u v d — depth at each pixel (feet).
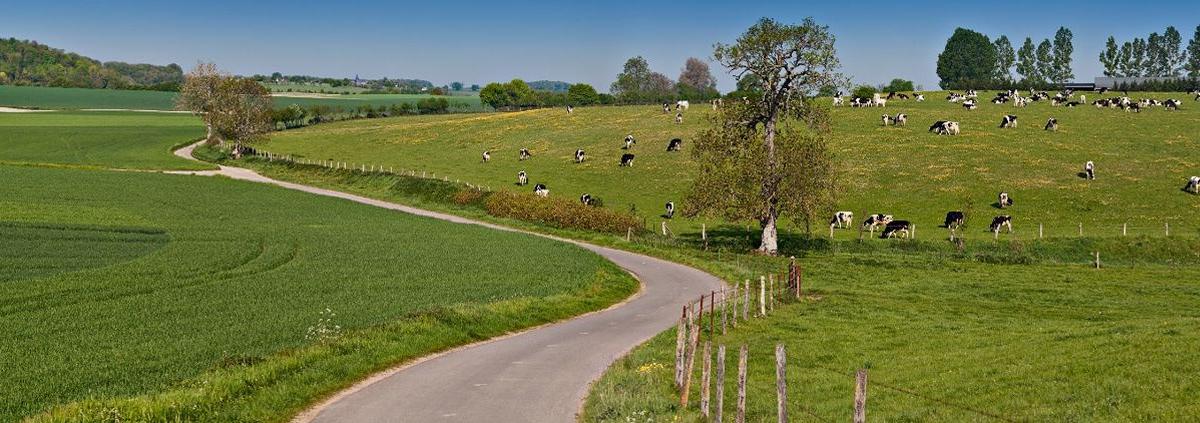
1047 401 70.79
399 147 412.36
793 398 76.74
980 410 70.28
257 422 68.13
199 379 75.25
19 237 181.88
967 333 105.70
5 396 70.69
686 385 73.56
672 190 279.49
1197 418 63.41
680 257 195.52
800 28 201.77
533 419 70.28
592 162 327.47
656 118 433.48
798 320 120.98
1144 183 253.24
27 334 96.63
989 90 606.96
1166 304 137.49
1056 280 162.81
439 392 79.10
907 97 476.95
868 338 105.29
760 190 199.21
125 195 270.26
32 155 404.36
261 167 388.57
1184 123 344.08
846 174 278.05
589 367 90.38
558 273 156.87
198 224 215.72
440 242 194.39
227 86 430.20
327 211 257.75
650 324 120.57
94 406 66.13
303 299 122.72
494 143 395.96
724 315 110.73
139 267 149.18
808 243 211.41
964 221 221.25
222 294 125.80
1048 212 231.50
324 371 82.89
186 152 456.86
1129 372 75.31
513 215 258.57
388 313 111.65
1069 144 304.91
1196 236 198.08
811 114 207.41
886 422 68.39
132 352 87.45
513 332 114.21
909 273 172.14
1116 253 193.36
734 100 211.61
